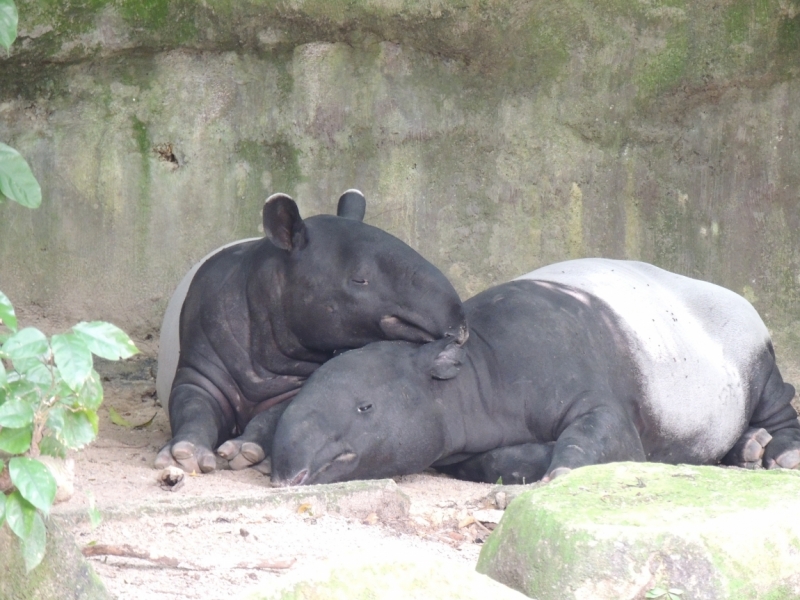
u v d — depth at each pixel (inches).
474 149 1211.2
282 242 868.0
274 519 614.9
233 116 1189.1
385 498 665.6
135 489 730.2
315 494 650.8
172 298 1007.0
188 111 1181.1
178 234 1182.9
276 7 1149.7
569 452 784.3
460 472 873.5
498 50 1182.9
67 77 1165.1
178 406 885.8
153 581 481.1
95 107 1171.3
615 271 995.9
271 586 349.1
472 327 877.2
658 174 1223.5
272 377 909.8
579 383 852.6
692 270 1226.6
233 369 909.8
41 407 352.8
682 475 478.3
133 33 1152.8
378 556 366.6
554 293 920.9
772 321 1223.5
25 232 1163.9
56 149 1163.9
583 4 1176.2
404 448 793.6
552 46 1187.3
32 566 354.0
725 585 393.7
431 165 1208.2
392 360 813.9
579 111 1207.6
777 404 1032.2
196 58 1182.3
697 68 1195.3
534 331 871.1
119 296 1175.0
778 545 404.8
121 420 970.1
